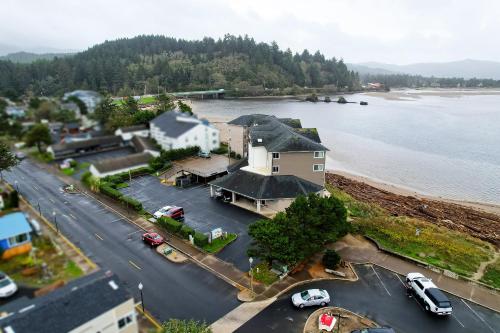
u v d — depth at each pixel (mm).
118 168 66500
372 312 31094
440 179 80250
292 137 55281
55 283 33688
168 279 35500
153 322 29484
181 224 44438
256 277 35438
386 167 88625
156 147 83188
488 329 29312
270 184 51781
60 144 81438
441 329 29234
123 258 39219
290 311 30922
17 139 90125
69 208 52312
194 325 25609
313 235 36062
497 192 72875
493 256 41406
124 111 104562
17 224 40125
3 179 64562
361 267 37906
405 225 48469
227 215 50000
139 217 49500
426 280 33312
